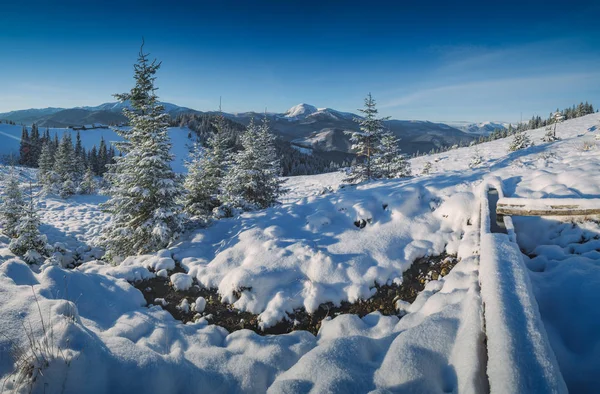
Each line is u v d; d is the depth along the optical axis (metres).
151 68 9.34
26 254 10.76
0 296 4.06
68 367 3.04
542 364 2.56
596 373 2.96
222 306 6.00
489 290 3.68
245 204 11.18
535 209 6.17
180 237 8.72
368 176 17.25
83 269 7.10
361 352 3.71
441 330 3.66
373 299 5.81
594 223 5.67
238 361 4.06
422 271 6.35
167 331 4.91
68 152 42.28
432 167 41.88
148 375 3.43
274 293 6.00
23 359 3.00
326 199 9.17
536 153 13.26
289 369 3.75
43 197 32.16
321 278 6.17
